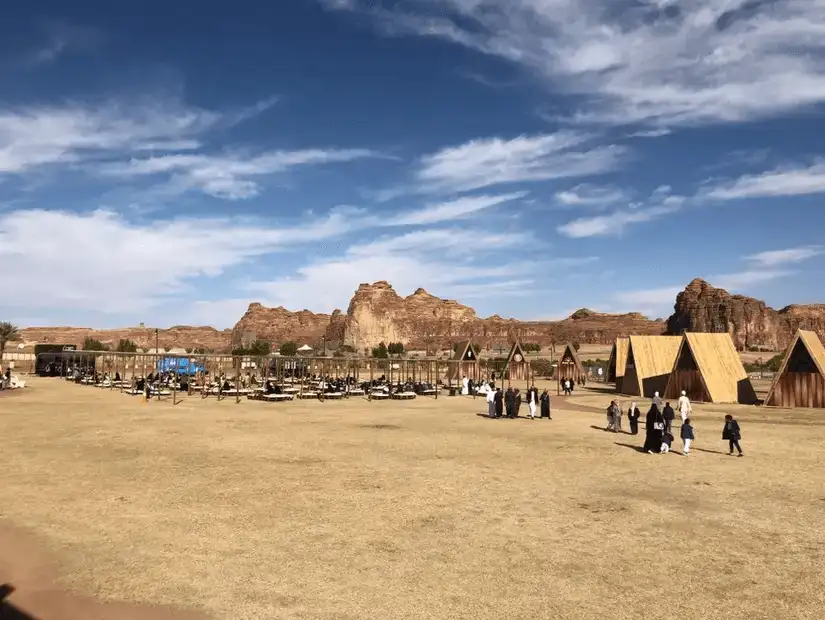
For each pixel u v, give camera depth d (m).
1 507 15.24
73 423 32.38
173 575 10.87
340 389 56.03
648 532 13.68
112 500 16.02
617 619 9.23
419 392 59.38
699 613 9.46
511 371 100.81
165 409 40.41
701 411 42.56
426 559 11.77
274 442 26.25
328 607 9.55
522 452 24.45
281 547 12.40
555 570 11.26
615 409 31.75
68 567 11.23
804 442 27.86
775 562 11.80
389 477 19.23
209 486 17.72
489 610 9.48
